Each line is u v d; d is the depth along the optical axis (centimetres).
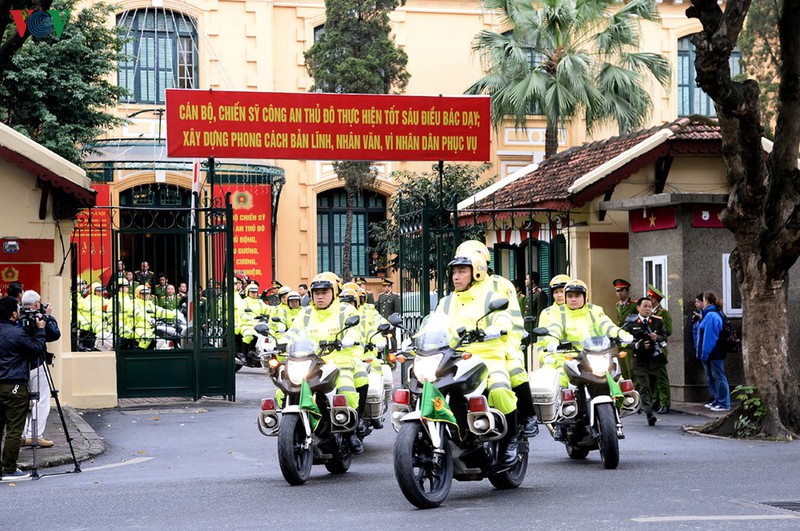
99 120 3494
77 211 2306
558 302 1795
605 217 2725
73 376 2311
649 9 4103
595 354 1498
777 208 1886
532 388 1395
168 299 2681
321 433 1414
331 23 4238
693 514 1074
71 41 3347
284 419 1358
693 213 2406
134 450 1794
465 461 1206
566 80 3972
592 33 4288
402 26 4706
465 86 4762
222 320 2442
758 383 1902
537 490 1284
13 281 2241
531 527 1012
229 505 1206
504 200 3105
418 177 4262
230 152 2347
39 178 2220
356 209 4728
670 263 2436
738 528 988
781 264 1878
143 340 2486
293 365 1379
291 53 4622
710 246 2414
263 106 2353
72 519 1138
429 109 2406
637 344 2075
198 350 2414
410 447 1130
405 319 2652
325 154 2375
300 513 1141
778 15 1875
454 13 4753
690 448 1742
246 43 4509
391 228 4297
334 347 1459
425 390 1148
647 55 4122
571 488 1292
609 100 3988
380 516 1106
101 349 2458
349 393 1459
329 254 4681
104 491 1340
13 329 1541
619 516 1066
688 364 2398
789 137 1875
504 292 1290
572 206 2616
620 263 2731
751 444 1805
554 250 2736
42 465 1612
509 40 4062
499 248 3083
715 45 1731
